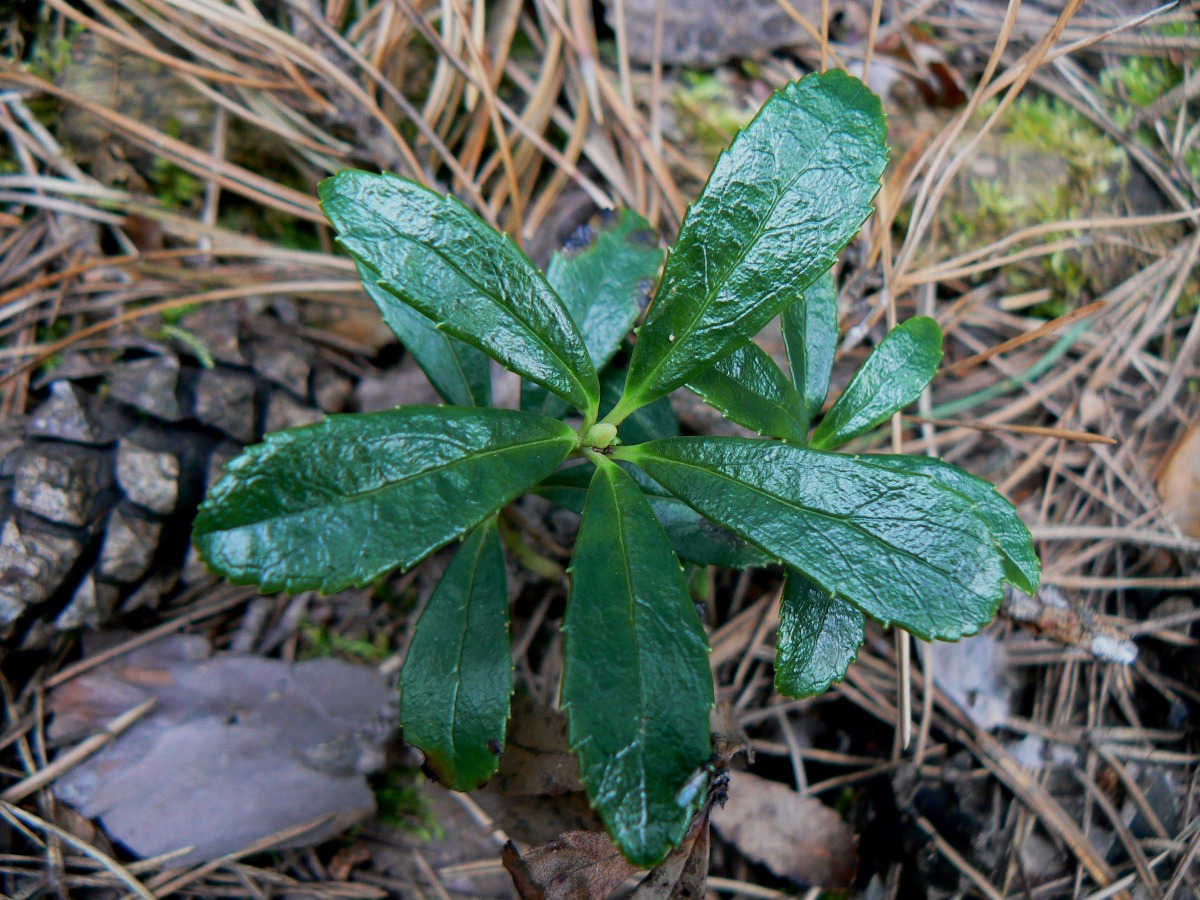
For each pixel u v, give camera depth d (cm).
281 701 19
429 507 13
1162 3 22
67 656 19
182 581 19
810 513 13
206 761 18
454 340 16
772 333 20
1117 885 18
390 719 19
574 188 21
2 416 18
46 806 18
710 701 13
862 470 13
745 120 21
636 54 22
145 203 21
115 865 18
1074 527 20
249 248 21
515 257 13
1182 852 18
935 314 21
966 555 13
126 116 20
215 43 20
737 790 18
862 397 15
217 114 21
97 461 18
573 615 13
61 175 20
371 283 16
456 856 19
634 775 12
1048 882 18
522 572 20
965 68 22
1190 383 21
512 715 17
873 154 13
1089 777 19
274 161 21
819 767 20
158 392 18
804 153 13
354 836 19
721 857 19
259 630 20
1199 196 21
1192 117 21
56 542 17
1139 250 21
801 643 14
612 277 16
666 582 13
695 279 14
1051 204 21
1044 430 18
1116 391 21
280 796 18
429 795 19
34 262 20
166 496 18
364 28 21
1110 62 22
